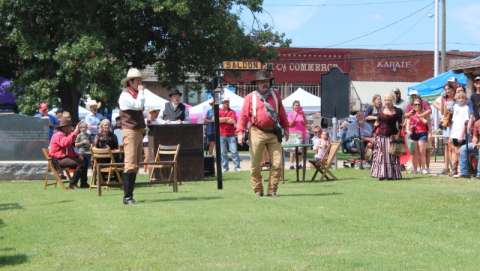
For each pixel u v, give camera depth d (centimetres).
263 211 1123
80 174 1731
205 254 815
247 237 907
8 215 1159
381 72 5800
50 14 2839
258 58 3228
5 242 917
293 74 5572
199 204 1227
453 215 1067
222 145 2231
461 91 1725
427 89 3025
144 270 745
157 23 3039
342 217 1055
